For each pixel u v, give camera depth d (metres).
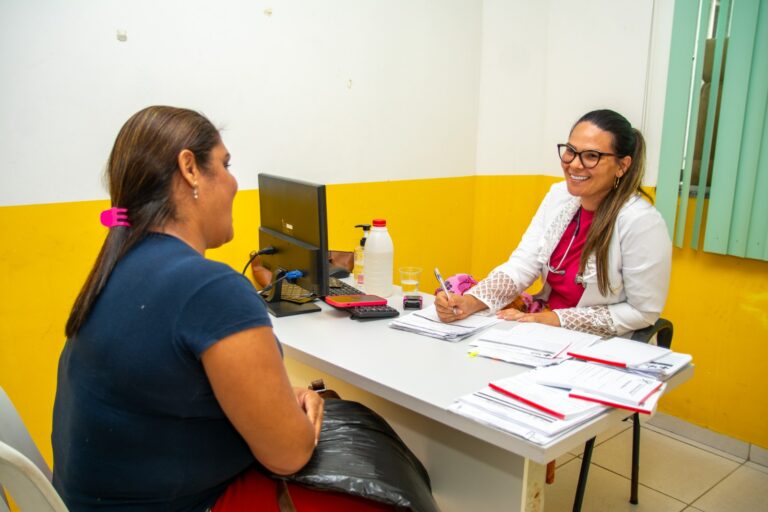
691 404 2.55
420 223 3.02
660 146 2.54
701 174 2.35
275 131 2.37
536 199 3.20
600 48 2.78
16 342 1.86
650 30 2.56
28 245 1.85
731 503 2.12
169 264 0.89
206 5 2.10
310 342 1.54
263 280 2.08
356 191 2.70
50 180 1.86
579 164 1.72
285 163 2.43
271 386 0.89
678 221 2.46
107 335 0.87
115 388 0.87
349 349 1.49
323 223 1.68
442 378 1.31
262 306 0.92
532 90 3.08
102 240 2.00
